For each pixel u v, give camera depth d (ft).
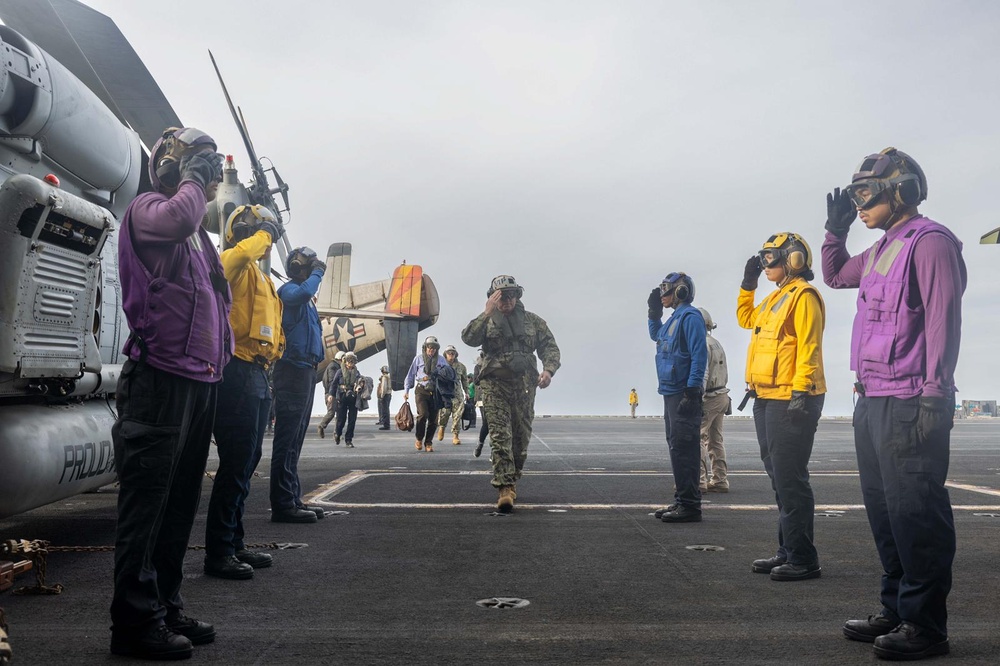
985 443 57.36
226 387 12.98
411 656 8.77
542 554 14.89
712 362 25.20
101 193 16.35
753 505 22.20
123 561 8.60
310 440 57.62
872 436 9.48
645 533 17.30
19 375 11.62
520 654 8.86
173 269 9.09
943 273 8.89
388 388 76.89
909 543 8.91
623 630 9.85
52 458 13.20
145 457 8.63
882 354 9.24
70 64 16.37
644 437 63.10
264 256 14.99
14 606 10.91
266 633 9.66
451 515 19.97
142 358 8.69
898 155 9.78
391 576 12.95
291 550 15.26
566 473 31.35
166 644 8.55
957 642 9.37
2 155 13.06
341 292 78.28
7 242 11.32
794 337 12.89
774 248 13.17
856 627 9.48
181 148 9.44
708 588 12.16
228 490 12.95
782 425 12.89
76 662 8.45
